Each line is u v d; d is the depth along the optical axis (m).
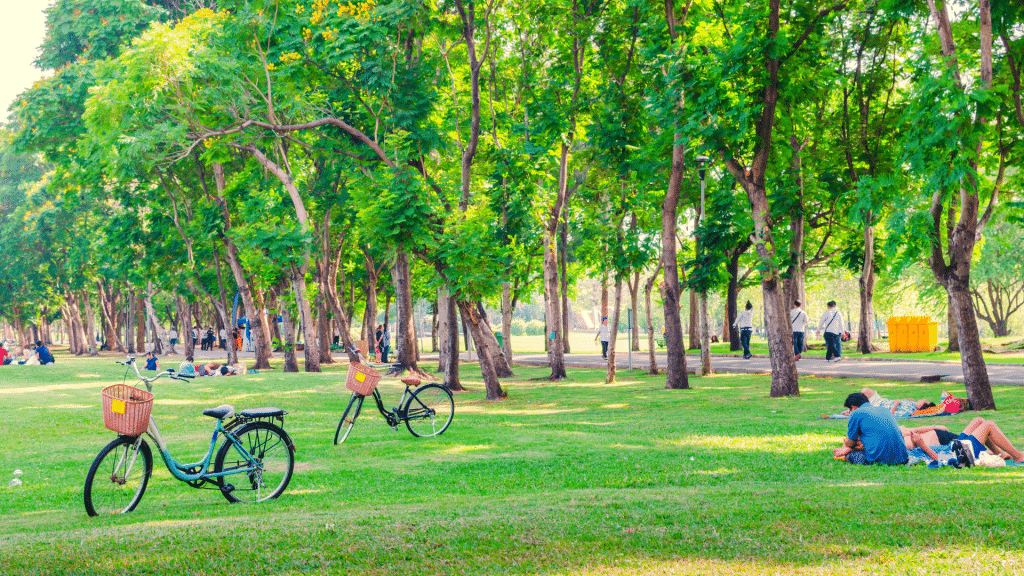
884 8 16.34
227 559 5.00
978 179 14.31
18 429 16.58
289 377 29.12
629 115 22.88
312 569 4.76
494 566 4.68
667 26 20.00
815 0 18.09
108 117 25.25
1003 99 14.95
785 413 15.12
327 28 23.84
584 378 27.56
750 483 8.05
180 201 36.44
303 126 24.44
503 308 35.84
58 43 35.44
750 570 4.45
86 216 53.22
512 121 27.95
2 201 59.72
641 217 26.94
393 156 23.78
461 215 20.97
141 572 4.79
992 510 5.86
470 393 23.22
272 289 38.81
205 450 12.12
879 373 22.39
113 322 68.94
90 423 17.39
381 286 52.19
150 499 8.37
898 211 14.81
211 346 65.62
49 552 5.29
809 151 28.23
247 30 25.58
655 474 8.88
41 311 71.06
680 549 4.94
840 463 9.20
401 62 24.05
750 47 16.97
